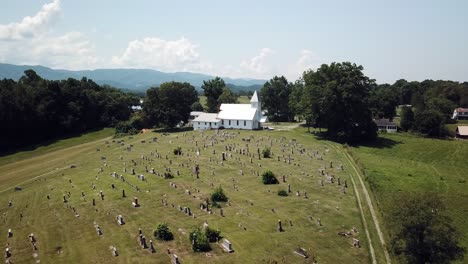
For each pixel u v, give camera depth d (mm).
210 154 98188
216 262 43156
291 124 170875
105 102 186250
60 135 158000
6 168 107688
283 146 108375
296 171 81000
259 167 84125
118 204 62875
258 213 57344
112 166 91062
